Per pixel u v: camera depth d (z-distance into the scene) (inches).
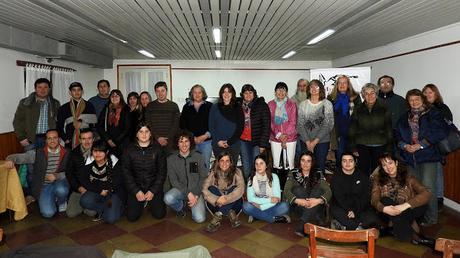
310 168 129.6
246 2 125.2
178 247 114.0
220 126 151.7
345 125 153.2
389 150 137.9
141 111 177.6
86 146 138.0
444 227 129.2
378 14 141.4
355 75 202.8
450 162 154.6
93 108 179.3
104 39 205.0
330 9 134.0
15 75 187.2
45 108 170.1
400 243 115.5
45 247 63.5
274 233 125.1
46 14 141.9
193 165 139.5
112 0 121.2
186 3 126.0
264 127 149.8
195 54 289.3
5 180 131.2
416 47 189.9
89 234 125.0
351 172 123.6
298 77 348.2
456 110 157.2
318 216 126.3
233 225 131.0
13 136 182.5
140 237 122.3
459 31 154.6
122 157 135.8
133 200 135.5
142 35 192.1
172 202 136.2
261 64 345.7
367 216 119.5
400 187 118.4
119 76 334.0
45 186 142.9
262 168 132.3
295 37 200.7
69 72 245.8
